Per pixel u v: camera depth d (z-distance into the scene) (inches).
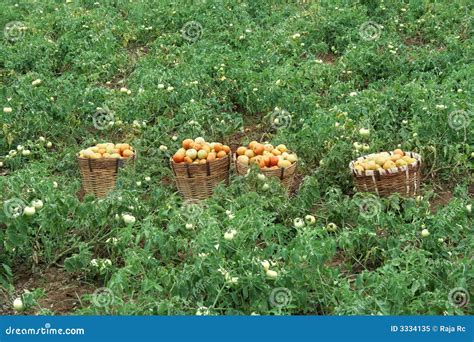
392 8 568.4
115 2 634.8
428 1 572.4
